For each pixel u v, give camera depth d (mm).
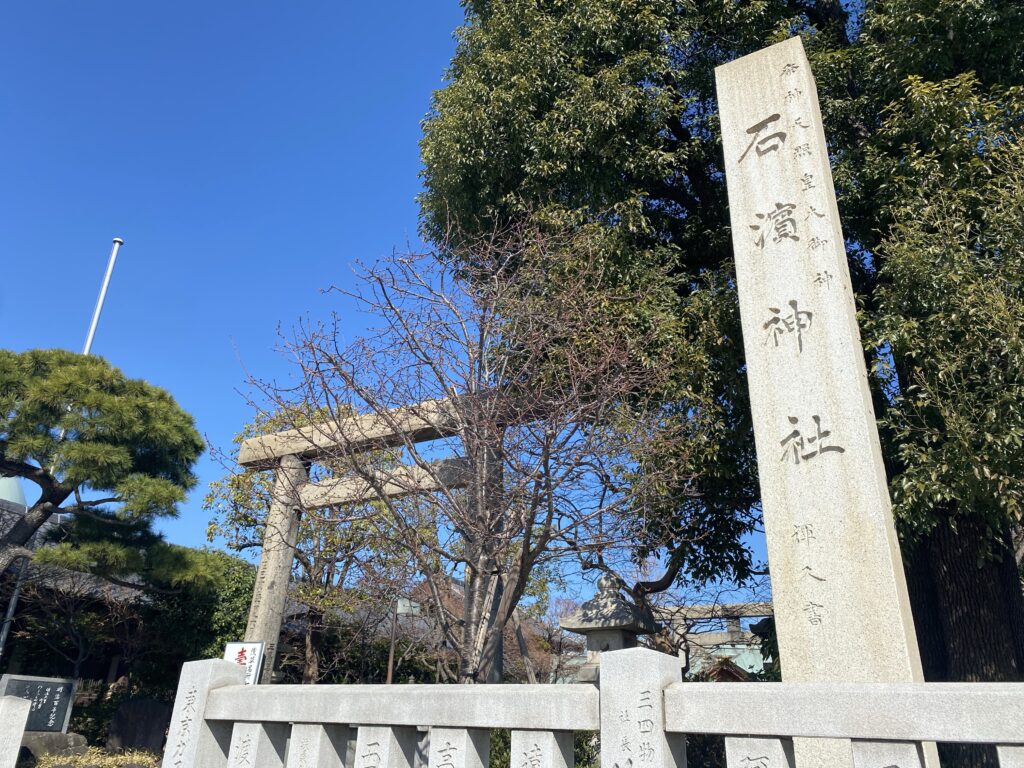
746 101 6883
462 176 9648
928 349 6492
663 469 7195
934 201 7004
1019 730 2162
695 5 9719
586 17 9289
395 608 11602
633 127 9094
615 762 2811
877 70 8305
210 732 4004
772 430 5746
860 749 2430
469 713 3246
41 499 11445
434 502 6656
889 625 4809
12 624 13984
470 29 10773
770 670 8641
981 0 7344
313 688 3736
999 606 7133
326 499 8641
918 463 6590
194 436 12336
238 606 14656
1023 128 6926
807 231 6137
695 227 9844
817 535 5273
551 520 6438
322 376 6730
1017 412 5801
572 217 8594
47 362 11633
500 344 7105
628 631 8641
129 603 14156
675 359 7863
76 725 13625
